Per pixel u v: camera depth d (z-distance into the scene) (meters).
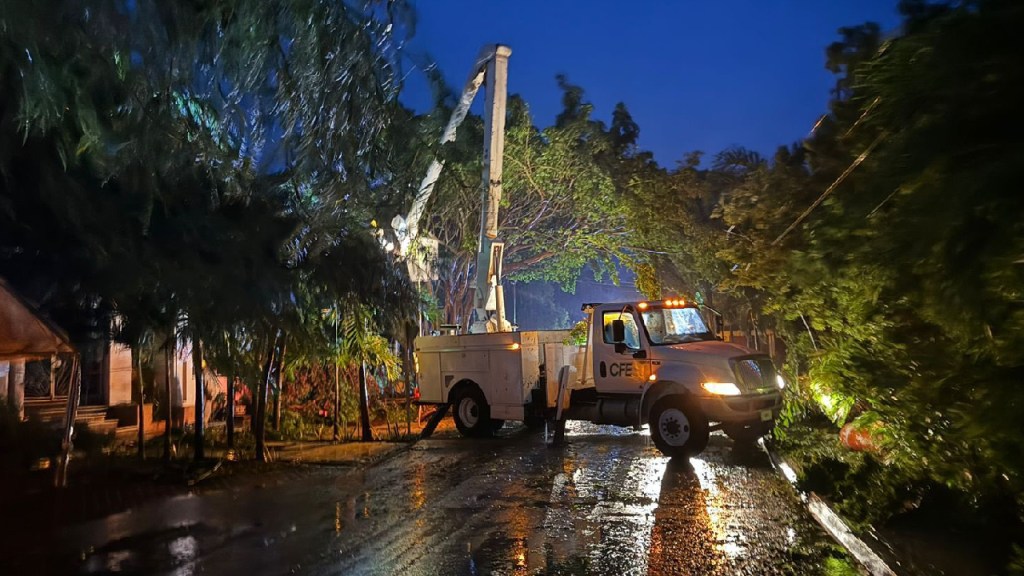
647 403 13.71
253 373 12.35
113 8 6.04
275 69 7.03
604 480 11.35
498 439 16.78
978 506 7.34
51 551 7.92
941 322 5.35
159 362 18.88
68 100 6.22
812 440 12.80
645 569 6.96
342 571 7.11
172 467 12.59
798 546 7.62
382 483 11.69
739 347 13.80
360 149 7.94
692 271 22.70
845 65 9.08
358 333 14.38
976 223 4.36
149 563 7.47
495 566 7.15
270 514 9.59
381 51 7.59
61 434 13.41
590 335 15.05
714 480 11.12
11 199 8.53
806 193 10.73
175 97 6.98
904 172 4.93
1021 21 4.39
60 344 9.55
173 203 9.34
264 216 10.34
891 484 8.56
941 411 6.77
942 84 4.70
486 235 17.34
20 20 5.55
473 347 16.89
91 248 8.95
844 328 8.77
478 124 17.66
